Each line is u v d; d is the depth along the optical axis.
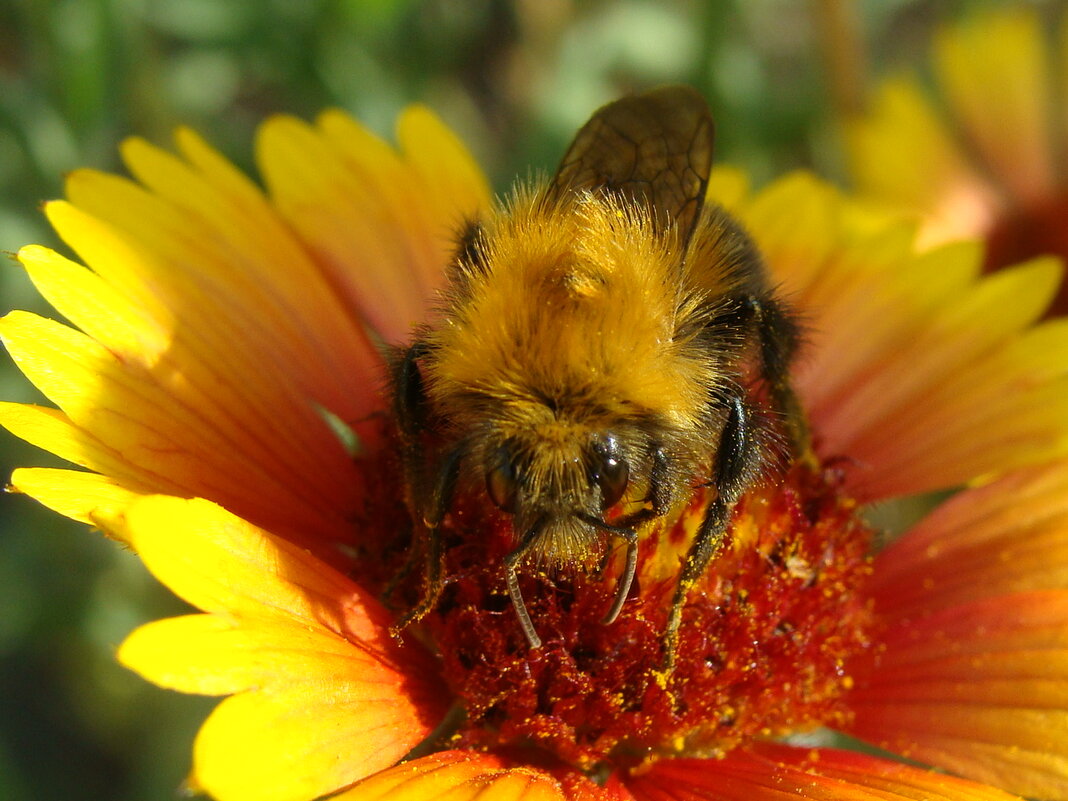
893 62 0.11
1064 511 0.06
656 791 0.05
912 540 0.06
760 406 0.05
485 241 0.05
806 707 0.05
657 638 0.05
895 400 0.06
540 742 0.05
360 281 0.06
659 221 0.05
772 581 0.05
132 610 0.08
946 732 0.05
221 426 0.05
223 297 0.05
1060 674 0.05
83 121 0.07
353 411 0.05
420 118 0.06
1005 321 0.06
